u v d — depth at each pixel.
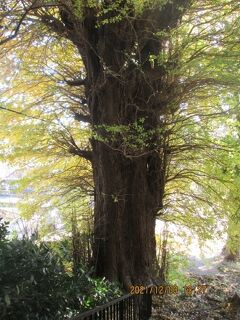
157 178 9.45
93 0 7.08
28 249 4.30
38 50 10.02
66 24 8.17
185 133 9.40
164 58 7.55
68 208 11.11
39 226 11.25
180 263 12.33
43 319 4.17
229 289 12.30
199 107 9.30
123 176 8.20
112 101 8.04
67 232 9.16
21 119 10.97
